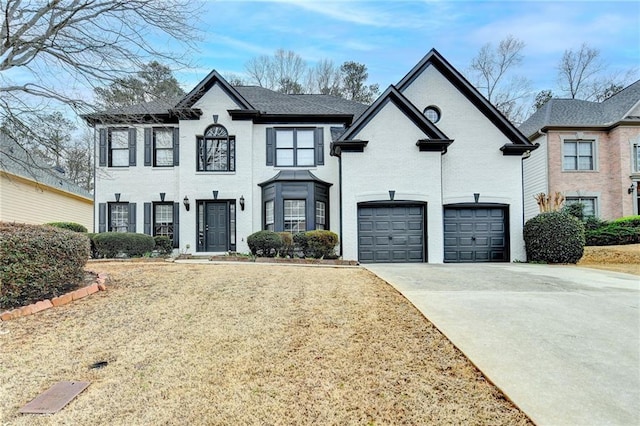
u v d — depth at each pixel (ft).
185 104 48.08
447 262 45.50
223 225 49.34
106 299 21.48
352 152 44.34
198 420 10.55
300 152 50.57
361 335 16.46
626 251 46.65
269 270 31.48
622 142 60.70
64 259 21.50
